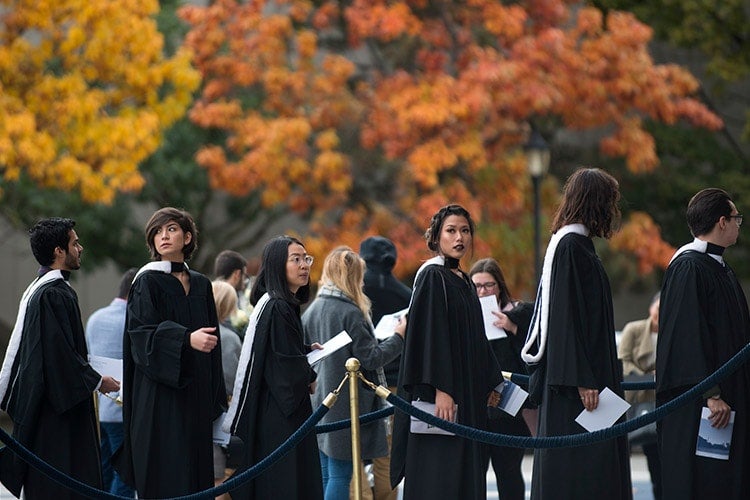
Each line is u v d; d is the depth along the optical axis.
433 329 20.59
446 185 52.62
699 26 60.09
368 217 54.69
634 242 55.94
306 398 21.69
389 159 52.44
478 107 49.28
